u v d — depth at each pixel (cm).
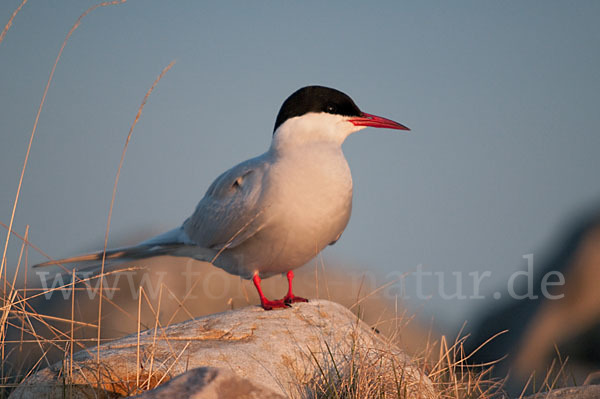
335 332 838
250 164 960
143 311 1664
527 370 1661
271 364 753
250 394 518
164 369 689
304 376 766
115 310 1622
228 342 779
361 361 757
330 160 902
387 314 1301
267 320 847
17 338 1064
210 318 855
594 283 1838
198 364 717
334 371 776
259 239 923
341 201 906
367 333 870
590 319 1788
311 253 935
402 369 765
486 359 1802
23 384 678
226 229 950
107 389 667
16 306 765
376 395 727
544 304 1877
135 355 713
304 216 890
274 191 891
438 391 812
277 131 945
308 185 884
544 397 735
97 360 689
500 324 1920
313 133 927
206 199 1014
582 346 1742
